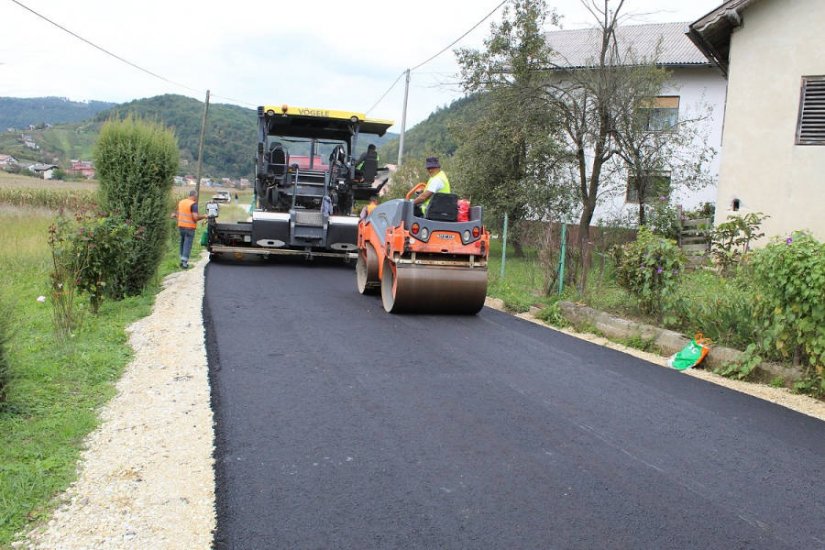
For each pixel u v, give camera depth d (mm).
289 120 14969
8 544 3289
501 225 16281
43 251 13992
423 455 4371
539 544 3350
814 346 5793
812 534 3551
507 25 15422
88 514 3580
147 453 4332
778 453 4609
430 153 21891
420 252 8844
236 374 5996
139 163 10031
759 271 6215
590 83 12477
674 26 24312
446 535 3406
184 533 3404
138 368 6219
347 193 15500
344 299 10094
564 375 6336
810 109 12797
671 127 14234
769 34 13000
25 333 7250
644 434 4879
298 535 3377
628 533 3486
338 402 5336
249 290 10719
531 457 4398
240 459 4238
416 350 7070
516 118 13930
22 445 4359
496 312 9570
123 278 9750
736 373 6484
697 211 18859
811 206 12844
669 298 7828
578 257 10031
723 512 3750
